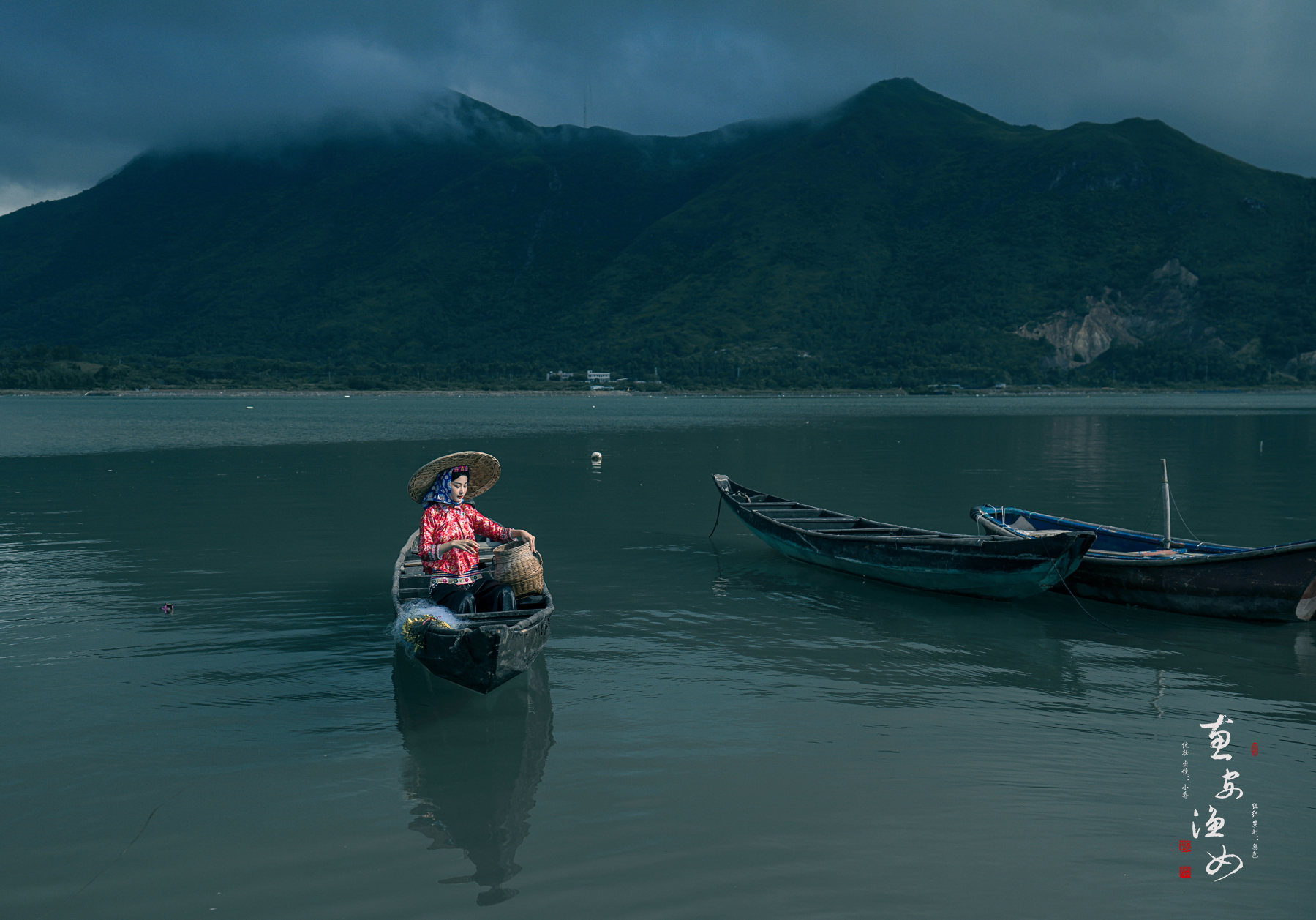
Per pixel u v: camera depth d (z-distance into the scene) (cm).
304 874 512
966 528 1898
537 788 623
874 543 1277
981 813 586
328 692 826
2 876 507
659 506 2200
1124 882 505
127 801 600
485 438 5269
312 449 4250
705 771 651
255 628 1045
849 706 794
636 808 593
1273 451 4197
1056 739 715
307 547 1599
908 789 622
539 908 479
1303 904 484
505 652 756
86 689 826
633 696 821
